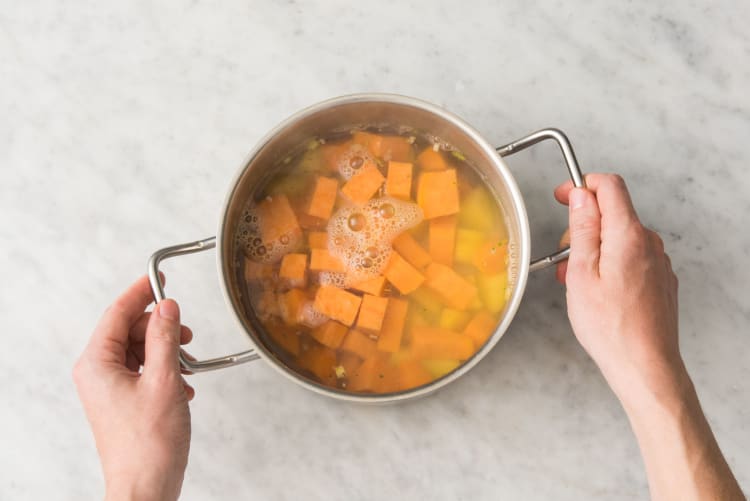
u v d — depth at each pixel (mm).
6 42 928
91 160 912
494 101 908
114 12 926
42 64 924
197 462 875
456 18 916
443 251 803
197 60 917
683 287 893
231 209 766
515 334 884
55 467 884
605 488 868
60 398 893
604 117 906
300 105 910
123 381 751
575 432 874
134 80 918
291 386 881
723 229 897
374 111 792
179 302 888
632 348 743
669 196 901
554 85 910
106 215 906
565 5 916
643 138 905
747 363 882
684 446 731
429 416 877
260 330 796
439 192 804
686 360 885
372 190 806
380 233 803
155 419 738
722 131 905
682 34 913
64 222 907
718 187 900
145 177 908
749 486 871
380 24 916
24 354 897
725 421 877
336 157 818
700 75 910
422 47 914
